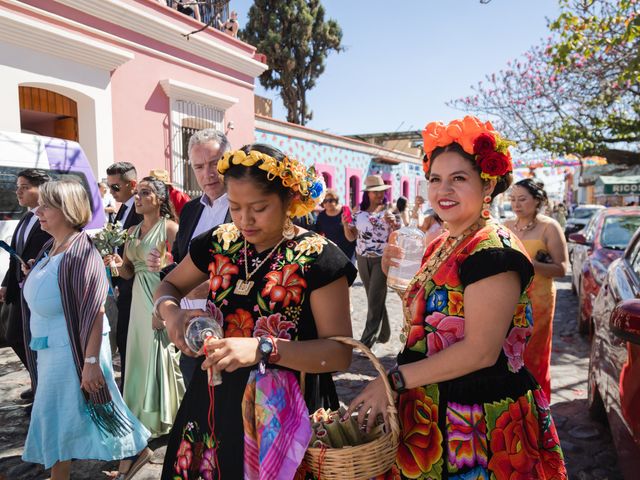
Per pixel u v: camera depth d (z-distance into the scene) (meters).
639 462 2.17
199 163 2.77
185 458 1.60
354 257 6.47
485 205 1.60
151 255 3.12
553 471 1.65
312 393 1.64
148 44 8.13
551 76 10.96
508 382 1.57
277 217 1.53
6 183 5.32
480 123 1.55
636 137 11.48
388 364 4.85
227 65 9.84
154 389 3.26
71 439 2.53
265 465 1.42
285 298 1.52
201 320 1.47
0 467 3.07
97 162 7.35
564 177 47.66
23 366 4.92
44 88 6.88
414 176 23.56
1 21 5.99
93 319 2.53
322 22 23.72
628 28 6.12
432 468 1.54
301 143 14.33
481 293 1.43
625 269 3.34
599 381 3.14
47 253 2.77
